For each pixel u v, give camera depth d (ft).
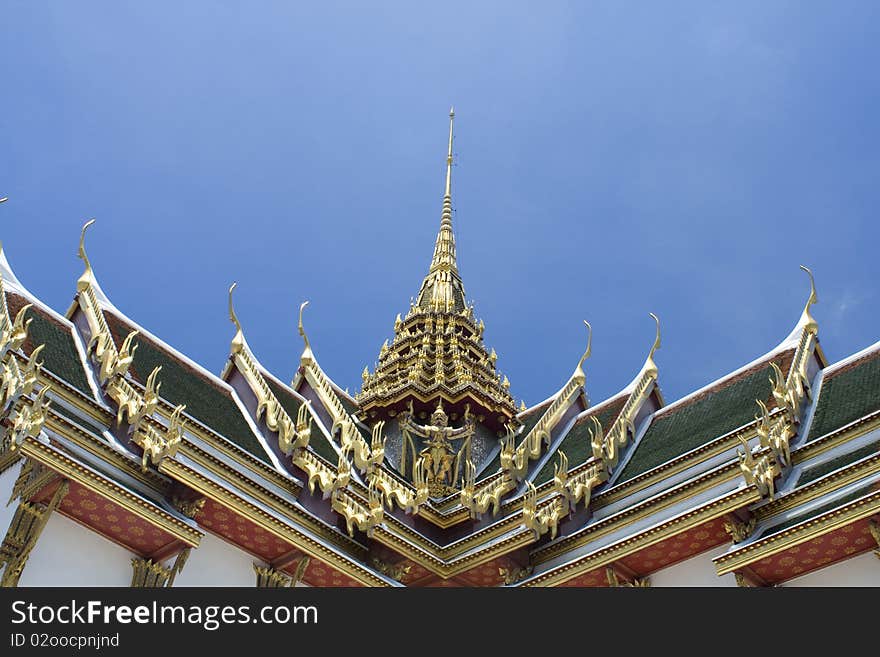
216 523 78.33
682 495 84.07
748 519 78.33
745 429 88.94
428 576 90.22
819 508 75.31
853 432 82.94
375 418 122.83
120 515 71.51
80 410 78.69
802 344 97.91
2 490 71.67
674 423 103.65
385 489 94.84
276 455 92.48
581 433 109.81
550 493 93.56
